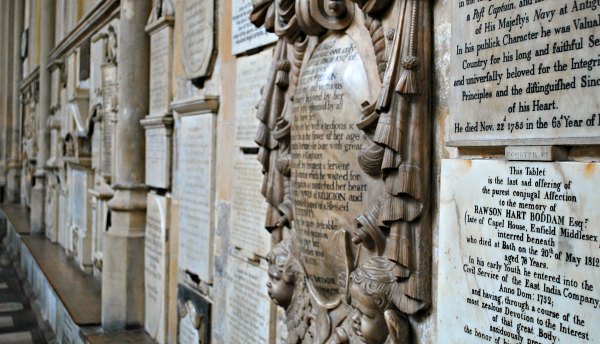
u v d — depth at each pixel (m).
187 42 4.15
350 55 2.16
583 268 1.36
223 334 3.62
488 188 1.60
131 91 5.15
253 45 3.20
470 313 1.64
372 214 2.01
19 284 9.60
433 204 1.88
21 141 15.20
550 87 1.43
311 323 2.35
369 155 1.99
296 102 2.40
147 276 4.97
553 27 1.43
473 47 1.65
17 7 15.23
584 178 1.36
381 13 2.02
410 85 1.83
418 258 1.88
